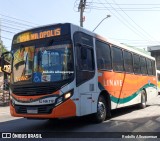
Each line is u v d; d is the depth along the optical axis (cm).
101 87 1204
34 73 1025
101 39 1254
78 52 1039
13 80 1071
